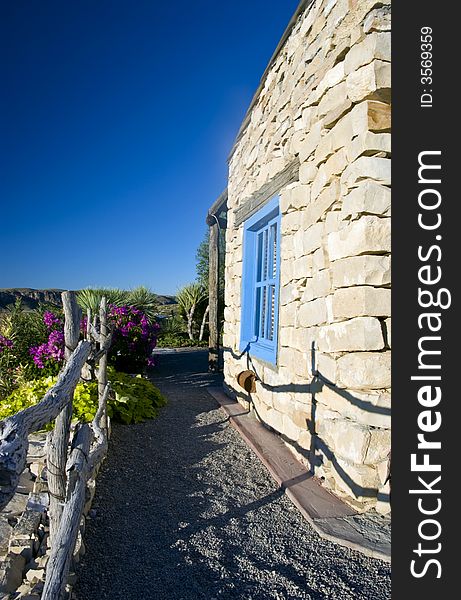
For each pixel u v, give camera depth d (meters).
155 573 2.13
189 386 7.14
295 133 3.83
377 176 2.56
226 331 6.50
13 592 1.93
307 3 3.47
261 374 4.77
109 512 2.74
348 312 2.69
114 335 7.32
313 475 3.22
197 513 2.74
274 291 4.85
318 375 3.21
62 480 2.04
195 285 14.23
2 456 1.10
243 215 5.76
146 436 4.31
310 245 3.39
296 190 3.69
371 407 2.56
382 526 2.43
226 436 4.38
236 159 6.30
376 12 2.57
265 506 2.83
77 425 3.19
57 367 5.46
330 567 2.15
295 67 3.88
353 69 2.70
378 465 2.54
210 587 2.02
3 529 2.50
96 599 1.93
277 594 1.96
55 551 1.48
